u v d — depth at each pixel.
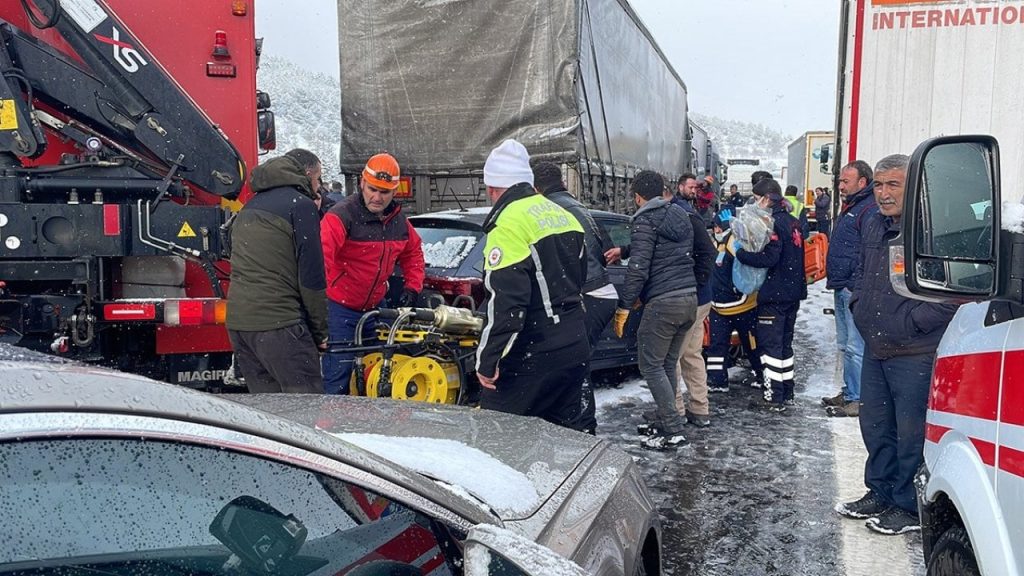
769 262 6.62
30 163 4.86
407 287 5.39
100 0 4.97
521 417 3.06
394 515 1.83
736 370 8.70
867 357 4.34
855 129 6.42
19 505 1.30
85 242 4.66
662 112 17.73
